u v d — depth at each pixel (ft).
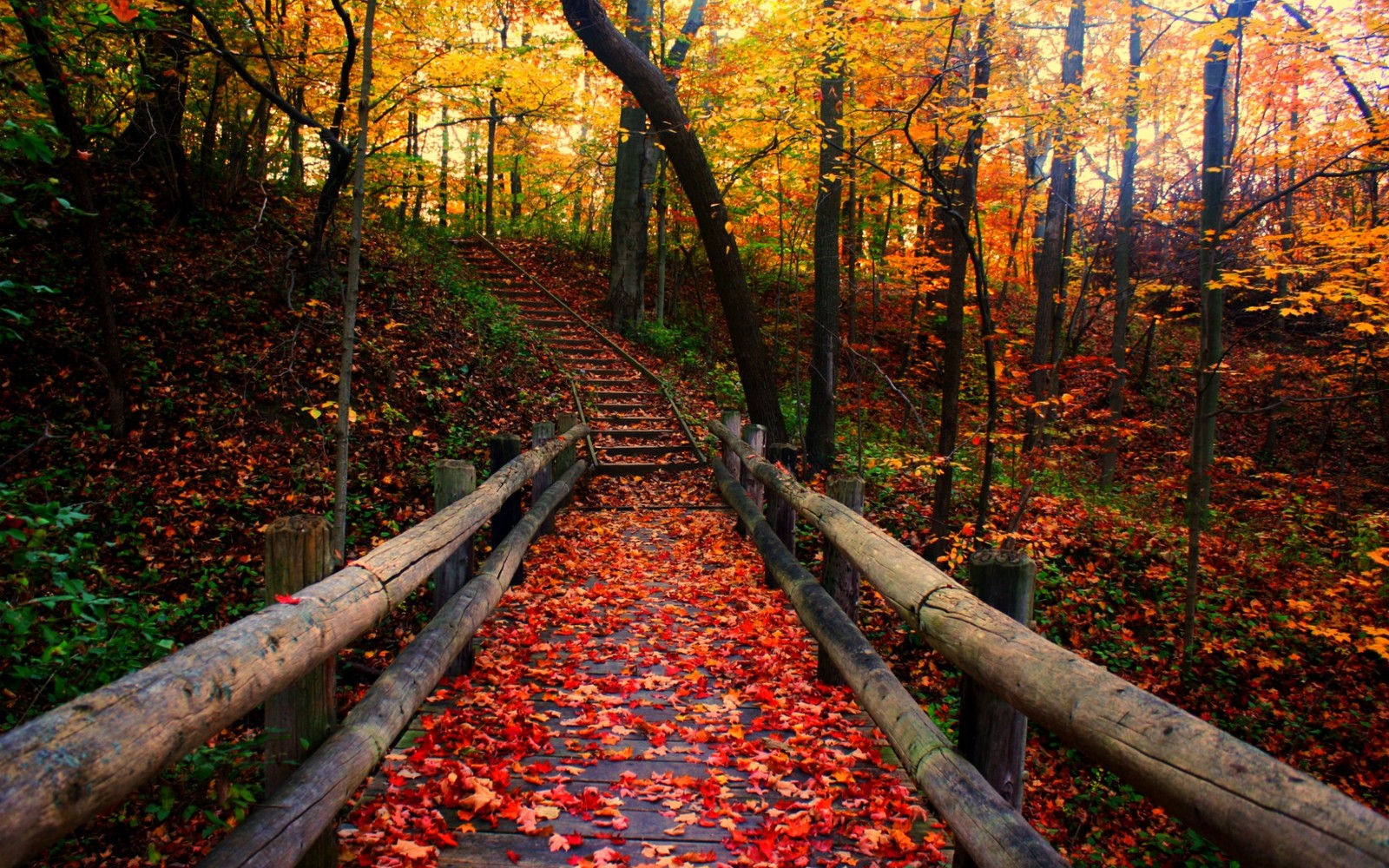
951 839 8.92
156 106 32.58
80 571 13.85
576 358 45.57
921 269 42.93
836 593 13.12
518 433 34.09
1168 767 3.62
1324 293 21.90
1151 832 18.53
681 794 9.87
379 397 31.12
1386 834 2.69
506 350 41.24
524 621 16.69
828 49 24.73
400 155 43.47
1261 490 35.86
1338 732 22.43
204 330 30.76
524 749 10.85
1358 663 24.17
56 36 19.13
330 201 33.12
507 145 66.44
